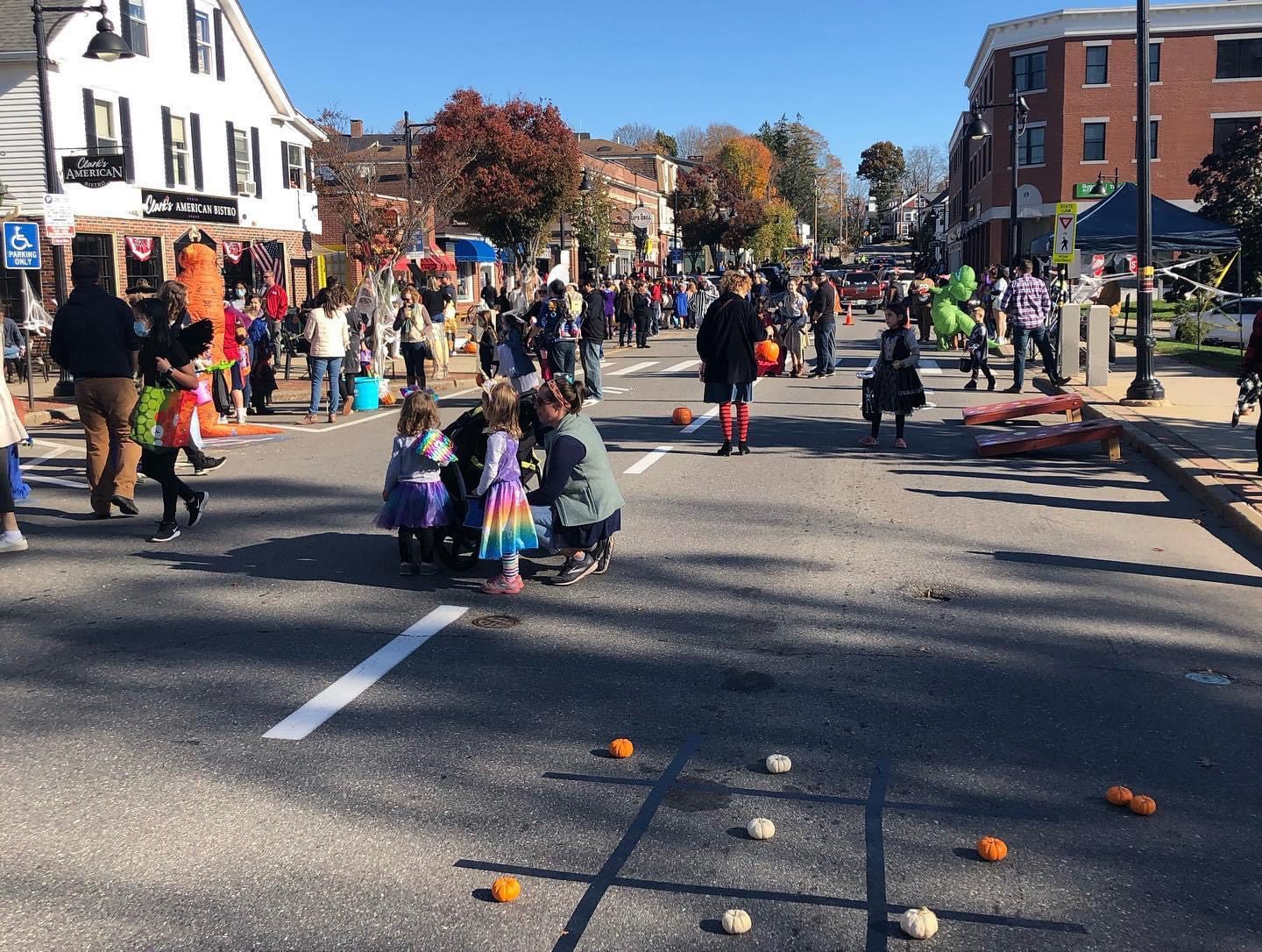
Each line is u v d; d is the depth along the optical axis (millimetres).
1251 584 7434
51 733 5000
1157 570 7762
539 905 3613
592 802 4328
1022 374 18609
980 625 6535
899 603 6965
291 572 7703
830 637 6312
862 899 3646
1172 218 24250
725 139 123812
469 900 3637
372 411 17375
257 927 3484
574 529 7316
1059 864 3881
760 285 24734
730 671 5781
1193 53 51938
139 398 8656
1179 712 5262
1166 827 4160
